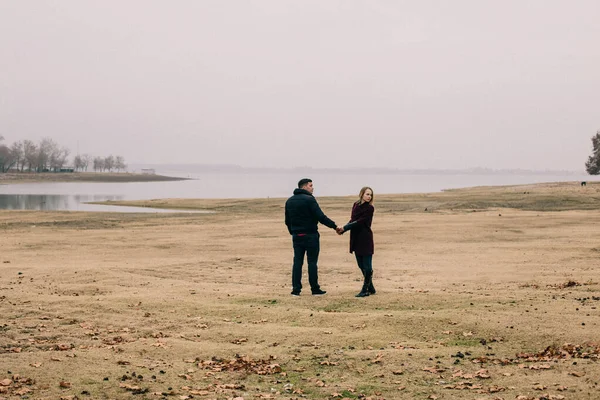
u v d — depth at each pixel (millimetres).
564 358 9000
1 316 12164
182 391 7871
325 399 7613
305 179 14656
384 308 12781
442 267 19797
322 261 22297
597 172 138625
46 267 20062
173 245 28359
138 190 152250
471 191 97375
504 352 9453
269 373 8656
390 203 63500
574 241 26797
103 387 7938
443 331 10641
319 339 10344
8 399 7367
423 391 7824
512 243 26969
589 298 13219
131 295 14414
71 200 95562
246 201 75312
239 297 14242
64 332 10938
